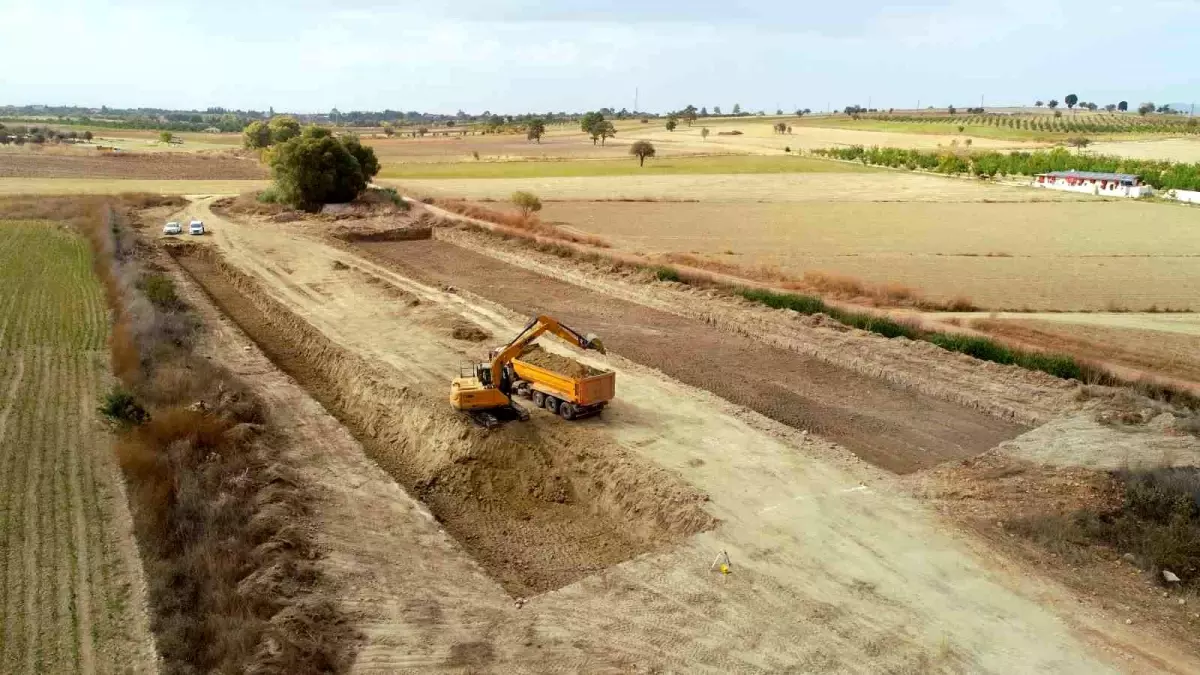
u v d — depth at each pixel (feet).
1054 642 46.24
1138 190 322.14
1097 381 91.09
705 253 182.91
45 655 43.29
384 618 47.83
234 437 68.59
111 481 63.36
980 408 84.79
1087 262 177.17
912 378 92.22
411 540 57.36
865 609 49.26
